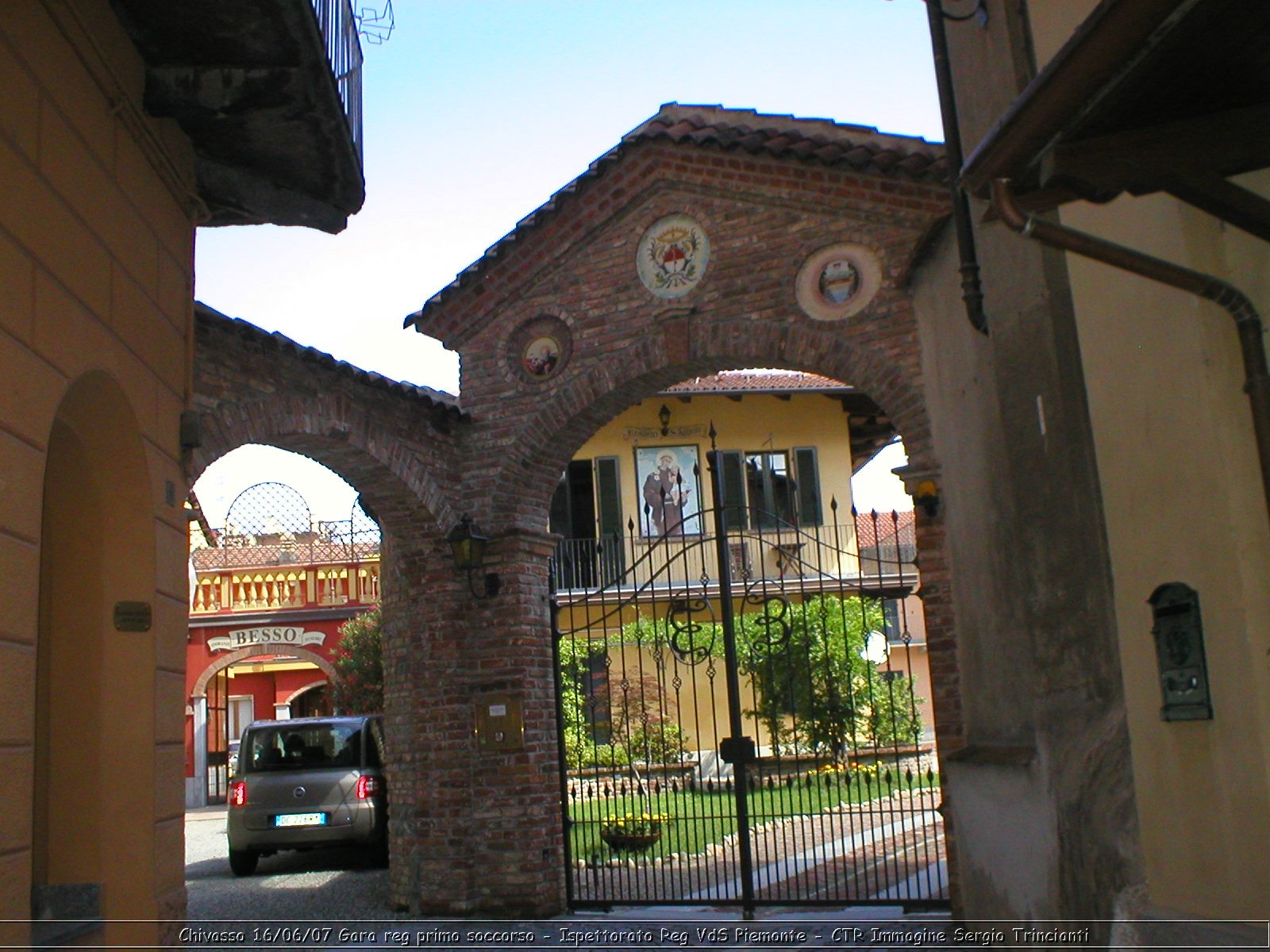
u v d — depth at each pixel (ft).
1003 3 21.45
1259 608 13.93
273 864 51.88
